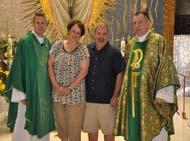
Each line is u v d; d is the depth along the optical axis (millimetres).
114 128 3402
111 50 3498
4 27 6328
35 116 3504
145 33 3344
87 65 3469
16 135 3621
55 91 3512
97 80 3500
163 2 5680
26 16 6234
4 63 5180
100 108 3523
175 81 3213
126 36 5832
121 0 5855
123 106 3359
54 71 3525
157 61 3234
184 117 5969
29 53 3479
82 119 3604
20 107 3592
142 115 3213
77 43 3516
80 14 6020
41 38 3574
